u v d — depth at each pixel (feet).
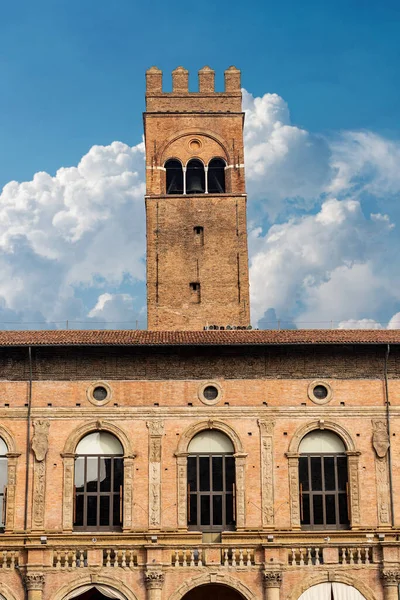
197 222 241.55
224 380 179.32
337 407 178.29
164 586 164.76
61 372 178.40
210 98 254.27
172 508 172.65
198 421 177.06
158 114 252.01
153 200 243.40
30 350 175.94
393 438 177.27
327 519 174.40
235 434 176.55
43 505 171.63
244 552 166.81
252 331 191.52
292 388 179.11
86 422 176.04
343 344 175.73
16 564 165.07
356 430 177.58
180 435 176.24
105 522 173.06
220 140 251.19
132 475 173.99
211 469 176.14
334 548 166.91
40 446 173.99
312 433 178.50
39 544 164.04
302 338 179.73
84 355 179.22
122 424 176.45
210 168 250.78
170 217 241.96
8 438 174.60
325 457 177.58
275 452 176.14
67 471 173.47
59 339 178.40
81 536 167.22
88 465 175.52
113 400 177.58
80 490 174.29
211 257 239.30
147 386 178.40
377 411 178.40
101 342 173.58
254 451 176.04
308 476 176.45
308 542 166.91
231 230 241.55
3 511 171.83
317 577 165.99
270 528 172.04
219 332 190.70
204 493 174.91
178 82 254.88
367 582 165.99
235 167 248.32
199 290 236.63
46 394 177.17
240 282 237.45
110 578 164.55
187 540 168.25
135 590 164.35
